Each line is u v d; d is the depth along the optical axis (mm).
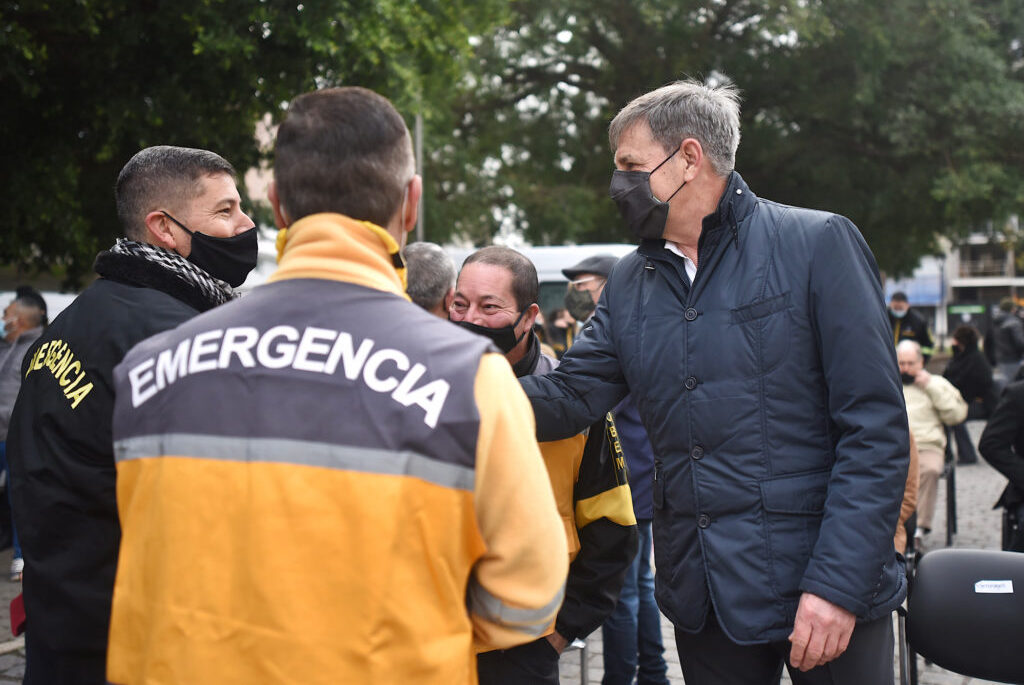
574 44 17375
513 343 2436
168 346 1403
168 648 1279
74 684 1818
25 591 1861
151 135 6945
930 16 15898
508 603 1348
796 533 1955
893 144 17219
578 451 2367
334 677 1224
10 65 5797
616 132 2174
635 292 2232
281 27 6578
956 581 2342
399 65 7371
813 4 16000
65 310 2012
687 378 2055
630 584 3619
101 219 7695
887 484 1865
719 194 2104
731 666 2074
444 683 1265
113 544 1822
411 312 1373
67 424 1822
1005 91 15805
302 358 1312
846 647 1878
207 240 2154
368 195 1415
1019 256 20594
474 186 17312
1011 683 2281
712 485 2010
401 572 1243
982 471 10562
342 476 1253
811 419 1986
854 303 1931
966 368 10891
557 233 17359
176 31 6543
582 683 3293
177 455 1319
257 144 8320
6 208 6762
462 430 1269
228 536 1272
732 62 16984
